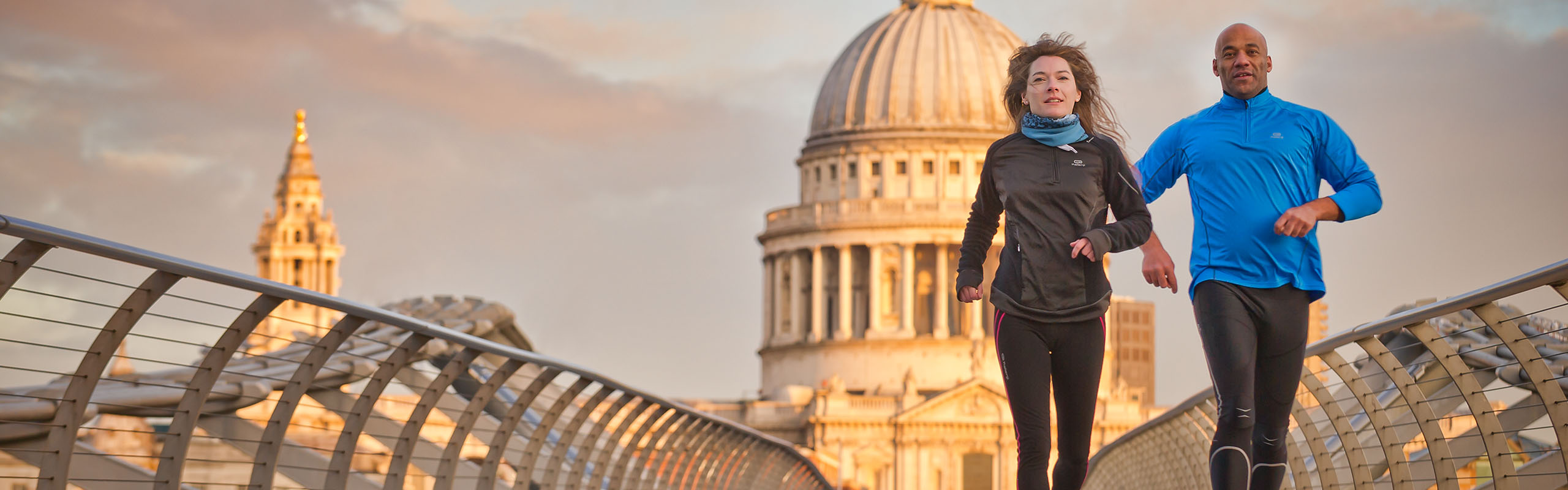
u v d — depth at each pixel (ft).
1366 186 34.45
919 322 529.45
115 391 82.33
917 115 527.40
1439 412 91.61
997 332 32.35
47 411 64.23
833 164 538.06
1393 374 51.98
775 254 542.98
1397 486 56.24
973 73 533.14
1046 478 31.73
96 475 74.08
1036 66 32.27
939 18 545.85
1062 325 31.65
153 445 187.73
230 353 47.93
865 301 531.50
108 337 43.24
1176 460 111.04
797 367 529.45
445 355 101.09
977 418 476.13
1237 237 34.73
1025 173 31.89
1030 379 31.60
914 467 475.31
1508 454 47.50
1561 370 67.15
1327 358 56.29
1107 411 476.13
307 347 96.73
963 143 524.93
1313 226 33.81
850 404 483.51
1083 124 33.04
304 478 85.87
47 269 39.22
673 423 96.94
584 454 84.74
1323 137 35.45
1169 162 36.47
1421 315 46.78
